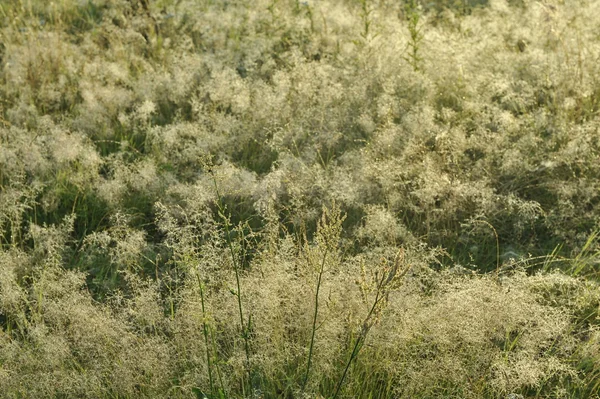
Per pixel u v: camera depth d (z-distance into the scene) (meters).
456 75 5.38
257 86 5.35
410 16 6.04
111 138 5.07
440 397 2.83
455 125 4.93
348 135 4.88
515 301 2.98
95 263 3.93
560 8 5.87
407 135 4.69
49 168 4.56
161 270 3.84
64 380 2.81
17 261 3.72
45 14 7.11
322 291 3.01
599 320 3.33
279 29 6.34
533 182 4.45
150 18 6.62
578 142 4.44
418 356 2.95
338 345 2.91
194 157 4.67
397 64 5.50
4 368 2.92
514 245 3.99
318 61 6.05
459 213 4.16
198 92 5.61
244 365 2.82
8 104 5.49
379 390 2.90
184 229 3.37
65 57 5.99
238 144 4.84
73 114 5.38
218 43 6.29
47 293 3.40
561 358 3.06
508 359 2.92
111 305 3.53
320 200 4.11
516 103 5.27
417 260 3.48
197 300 3.07
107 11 7.02
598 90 5.12
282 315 3.06
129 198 4.38
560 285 3.36
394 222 3.79
